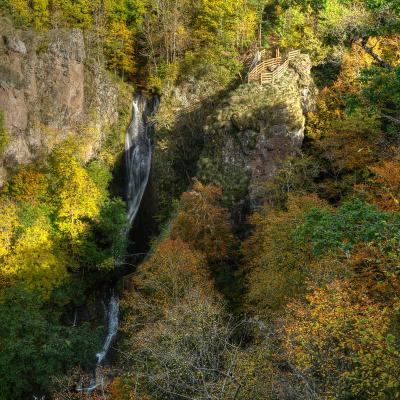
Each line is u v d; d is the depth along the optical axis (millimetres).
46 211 33719
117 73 51219
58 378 21953
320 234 15219
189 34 47625
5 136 36375
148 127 47344
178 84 45031
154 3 50031
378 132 25969
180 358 13508
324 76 37500
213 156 35094
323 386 11320
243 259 27422
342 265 14211
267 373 12562
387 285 12930
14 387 22812
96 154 44812
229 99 35312
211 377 13273
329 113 32281
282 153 31859
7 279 29234
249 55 44344
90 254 34844
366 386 10656
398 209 17875
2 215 30156
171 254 24828
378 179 20547
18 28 41875
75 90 43656
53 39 41781
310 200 23078
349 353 11367
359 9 35125
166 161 42875
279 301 19953
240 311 24438
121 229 37875
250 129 33031
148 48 50125
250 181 32438
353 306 11828
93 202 34531
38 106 40500
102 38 49312
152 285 24062
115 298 34938
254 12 46344
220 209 30219
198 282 23953
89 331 27891
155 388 14961
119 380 17672
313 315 12320
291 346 12266
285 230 21188
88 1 49344
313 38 39781
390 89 16719
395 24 18047
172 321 16875
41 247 31328
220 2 45031
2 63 36812
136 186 47250
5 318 24562
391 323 12008
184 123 43250
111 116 47125
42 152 40219
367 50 18109
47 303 31359
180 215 30078
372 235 13500
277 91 33969
